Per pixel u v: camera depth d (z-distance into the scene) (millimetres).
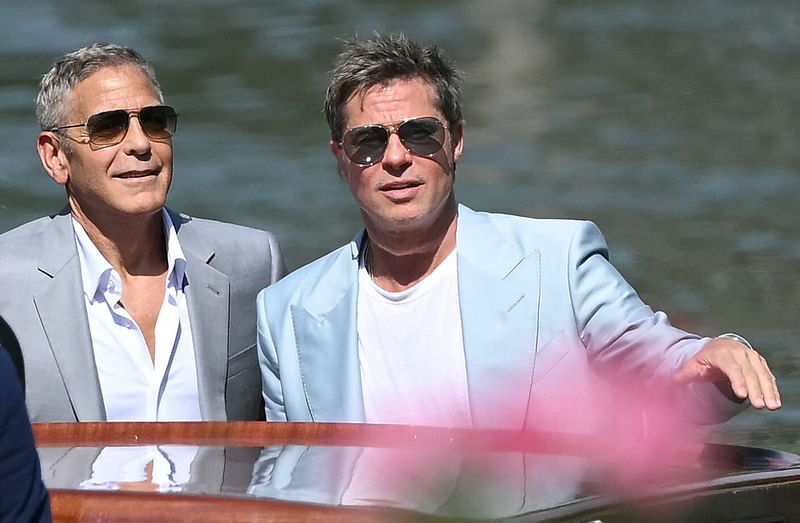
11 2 61844
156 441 10609
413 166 11695
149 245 13523
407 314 12133
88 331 13141
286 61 49438
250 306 13828
